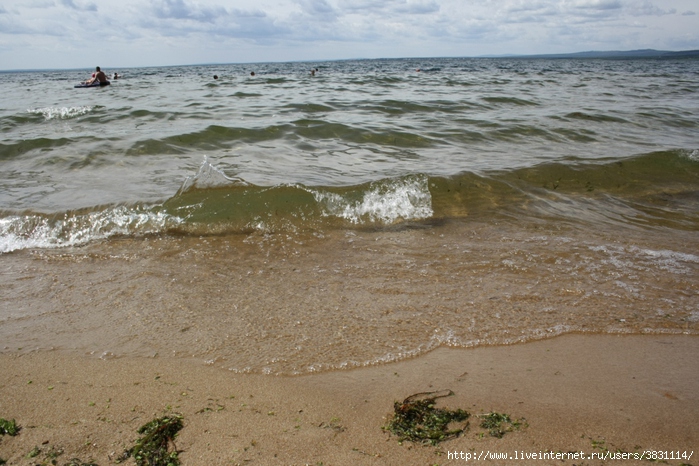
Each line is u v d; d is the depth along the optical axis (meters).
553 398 2.50
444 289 3.70
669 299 3.55
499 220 5.27
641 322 3.24
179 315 3.34
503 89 18.97
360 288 3.72
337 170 6.77
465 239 4.74
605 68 50.44
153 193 5.74
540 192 6.15
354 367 2.76
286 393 2.54
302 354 2.88
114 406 2.43
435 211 5.54
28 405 2.44
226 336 3.08
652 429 2.29
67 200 5.51
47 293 3.66
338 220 5.23
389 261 4.24
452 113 11.69
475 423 2.32
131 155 7.53
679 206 5.83
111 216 5.04
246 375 2.69
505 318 3.28
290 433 2.25
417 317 3.29
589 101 14.71
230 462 2.07
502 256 4.30
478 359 2.84
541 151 8.00
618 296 3.59
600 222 5.25
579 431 2.27
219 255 4.39
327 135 9.02
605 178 6.65
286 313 3.35
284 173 6.58
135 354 2.89
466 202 5.79
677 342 3.02
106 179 6.36
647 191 6.31
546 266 4.10
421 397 2.50
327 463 2.07
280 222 5.11
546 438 2.22
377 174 6.52
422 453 2.13
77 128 9.68
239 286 3.78
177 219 5.06
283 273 4.01
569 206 5.73
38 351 2.92
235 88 20.25
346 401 2.48
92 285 3.79
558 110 12.29
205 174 5.80
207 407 2.43
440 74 34.00
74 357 2.86
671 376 2.69
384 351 2.91
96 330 3.16
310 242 4.70
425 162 7.24
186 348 2.95
